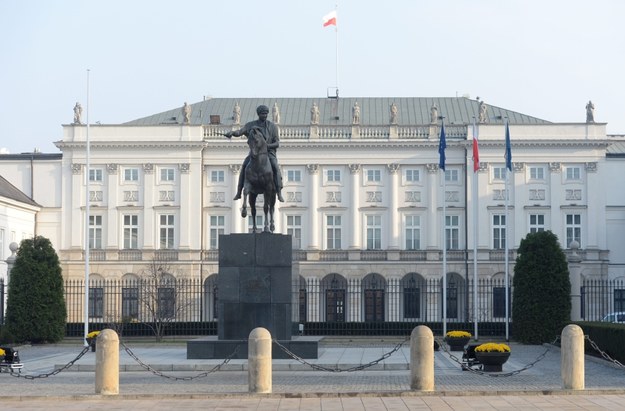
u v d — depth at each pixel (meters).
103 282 113.62
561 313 70.81
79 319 113.31
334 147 118.50
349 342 71.12
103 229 118.44
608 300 106.62
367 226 119.12
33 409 31.41
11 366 45.41
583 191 117.25
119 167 118.81
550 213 117.12
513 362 52.12
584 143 116.62
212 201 119.19
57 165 118.94
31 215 116.50
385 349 57.41
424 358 34.59
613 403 31.70
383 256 117.00
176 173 118.69
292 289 46.62
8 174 119.06
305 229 118.75
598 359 52.19
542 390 34.31
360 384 38.66
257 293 45.97
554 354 59.97
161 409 31.05
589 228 116.88
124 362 45.62
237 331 45.97
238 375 42.34
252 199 46.78
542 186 117.44
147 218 118.06
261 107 47.69
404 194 118.62
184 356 49.88
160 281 97.94
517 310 72.06
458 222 118.00
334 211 118.88
